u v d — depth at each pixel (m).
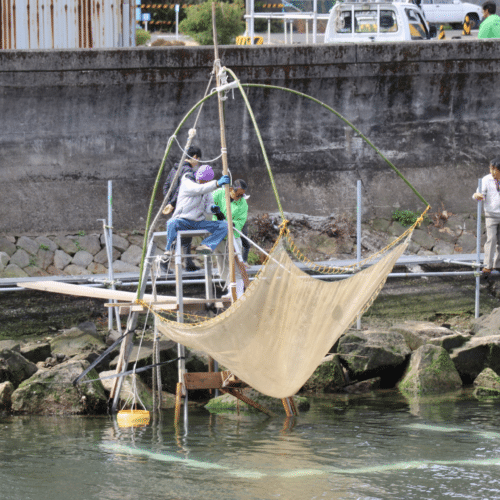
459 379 20.77
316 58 26.94
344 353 21.23
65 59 25.62
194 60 26.30
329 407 18.56
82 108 26.17
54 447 14.89
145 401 18.69
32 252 25.11
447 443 14.94
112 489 12.27
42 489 12.27
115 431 16.23
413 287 25.39
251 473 13.08
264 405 18.31
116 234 26.27
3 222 25.72
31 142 25.97
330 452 14.38
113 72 25.98
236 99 26.95
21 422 17.20
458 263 24.09
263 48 26.61
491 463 13.56
